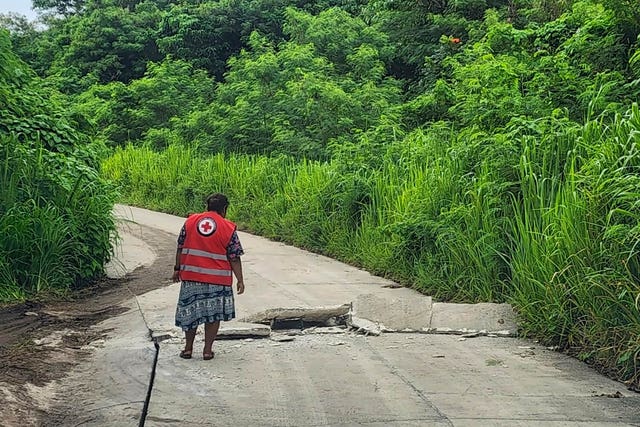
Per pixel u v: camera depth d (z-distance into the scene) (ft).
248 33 106.11
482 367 21.65
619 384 19.98
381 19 82.99
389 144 47.73
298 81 68.54
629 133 23.98
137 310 29.04
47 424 17.01
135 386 19.79
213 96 94.53
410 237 35.04
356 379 20.44
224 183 64.64
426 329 26.21
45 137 37.81
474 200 31.78
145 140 91.20
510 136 31.89
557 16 58.23
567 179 26.32
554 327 23.71
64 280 33.37
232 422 17.02
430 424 16.75
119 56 116.26
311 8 104.63
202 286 22.25
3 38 35.83
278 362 22.22
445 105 51.44
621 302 21.02
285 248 47.96
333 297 31.27
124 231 55.62
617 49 35.81
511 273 29.25
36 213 32.73
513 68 39.14
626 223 22.29
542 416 17.26
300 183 51.70
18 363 21.67
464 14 75.82
